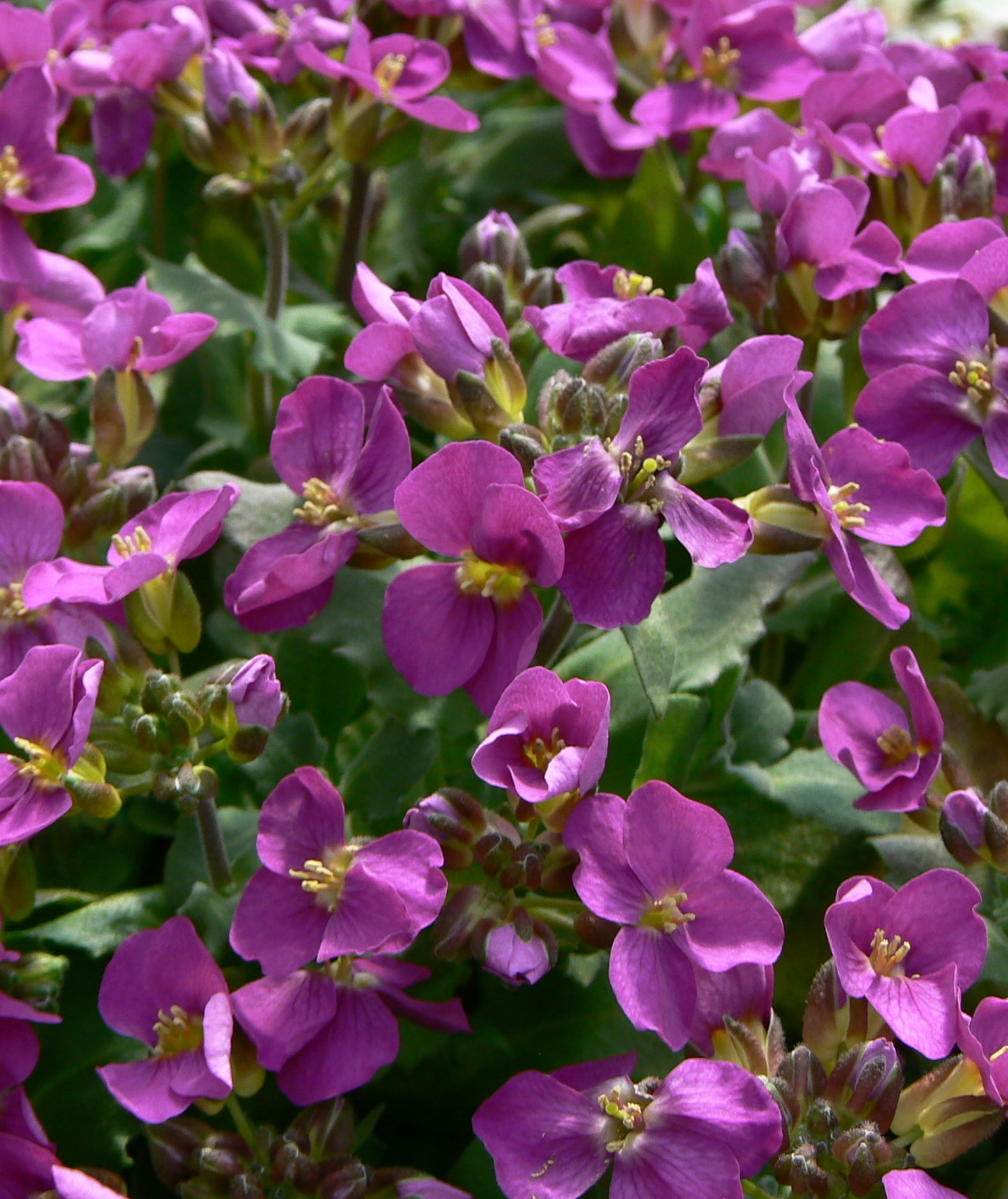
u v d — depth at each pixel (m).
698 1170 0.41
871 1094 0.41
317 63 0.47
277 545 0.43
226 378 0.48
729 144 0.48
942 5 0.72
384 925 0.41
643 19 0.51
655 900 0.41
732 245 0.46
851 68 0.50
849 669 0.47
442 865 0.42
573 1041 0.44
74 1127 0.43
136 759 0.42
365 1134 0.43
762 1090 0.41
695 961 0.41
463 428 0.44
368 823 0.44
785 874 0.45
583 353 0.44
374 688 0.44
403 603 0.42
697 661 0.44
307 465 0.43
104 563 0.44
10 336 0.47
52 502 0.43
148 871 0.46
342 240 0.49
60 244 0.51
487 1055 0.44
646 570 0.42
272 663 0.42
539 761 0.42
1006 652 0.47
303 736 0.45
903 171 0.46
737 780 0.45
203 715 0.42
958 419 0.44
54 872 0.46
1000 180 0.48
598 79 0.50
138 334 0.45
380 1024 0.42
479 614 0.42
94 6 0.50
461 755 0.45
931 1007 0.41
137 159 0.49
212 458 0.48
